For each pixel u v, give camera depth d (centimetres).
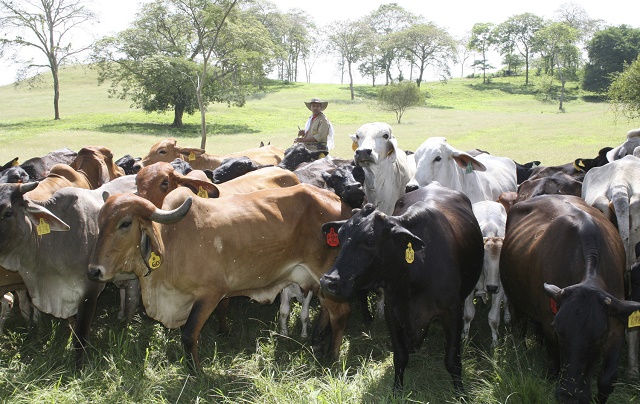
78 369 656
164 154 1257
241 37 4553
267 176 862
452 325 616
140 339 726
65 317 696
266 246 677
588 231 573
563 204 658
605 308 487
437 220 640
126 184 837
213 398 606
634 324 488
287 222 692
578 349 481
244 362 686
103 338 743
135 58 5206
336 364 694
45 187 797
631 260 683
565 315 489
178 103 5147
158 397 607
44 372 647
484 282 749
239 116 6016
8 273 725
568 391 481
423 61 11119
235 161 1012
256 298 722
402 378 621
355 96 8625
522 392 570
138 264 611
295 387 608
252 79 5106
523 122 4991
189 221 639
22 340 727
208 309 650
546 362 673
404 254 582
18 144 3506
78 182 866
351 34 10506
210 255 645
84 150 1005
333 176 785
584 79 9281
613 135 3697
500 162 1138
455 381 614
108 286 922
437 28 11019
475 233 704
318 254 711
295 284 793
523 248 652
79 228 691
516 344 708
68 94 8062
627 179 718
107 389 618
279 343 758
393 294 607
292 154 1134
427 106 7719
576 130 4084
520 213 712
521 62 12638
